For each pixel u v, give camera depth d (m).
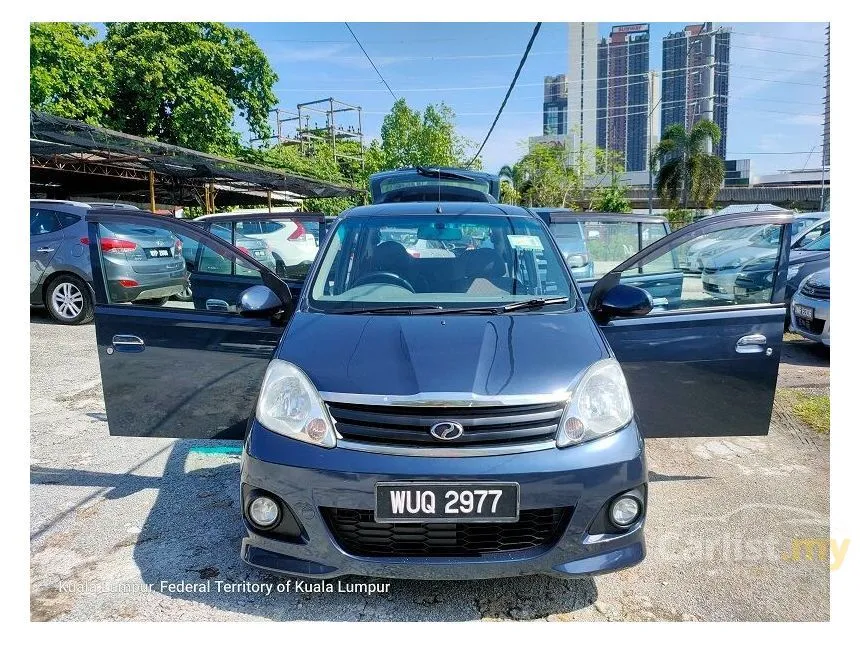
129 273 3.15
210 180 15.34
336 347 2.50
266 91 20.42
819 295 6.32
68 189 16.38
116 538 2.91
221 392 3.12
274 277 3.07
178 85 17.64
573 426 2.26
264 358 3.07
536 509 2.19
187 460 3.83
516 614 2.43
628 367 3.10
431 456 2.17
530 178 34.88
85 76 15.11
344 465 2.17
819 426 4.47
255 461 2.28
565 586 2.60
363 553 2.23
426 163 28.20
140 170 13.77
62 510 3.17
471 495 2.15
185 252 3.34
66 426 4.41
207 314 3.10
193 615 2.40
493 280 3.13
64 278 7.89
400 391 2.25
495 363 2.39
